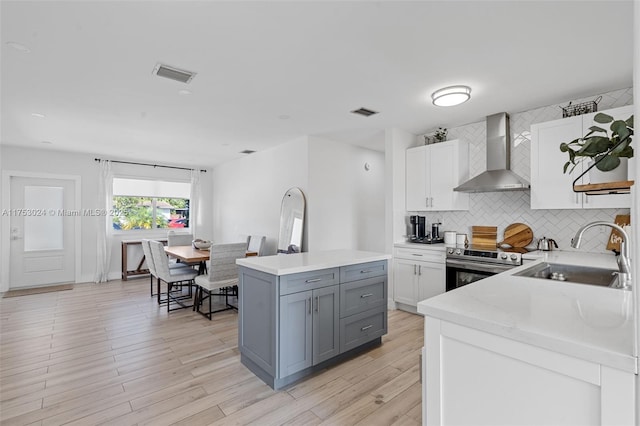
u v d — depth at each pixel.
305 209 4.70
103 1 1.71
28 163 5.30
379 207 5.79
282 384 2.26
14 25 1.92
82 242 5.77
